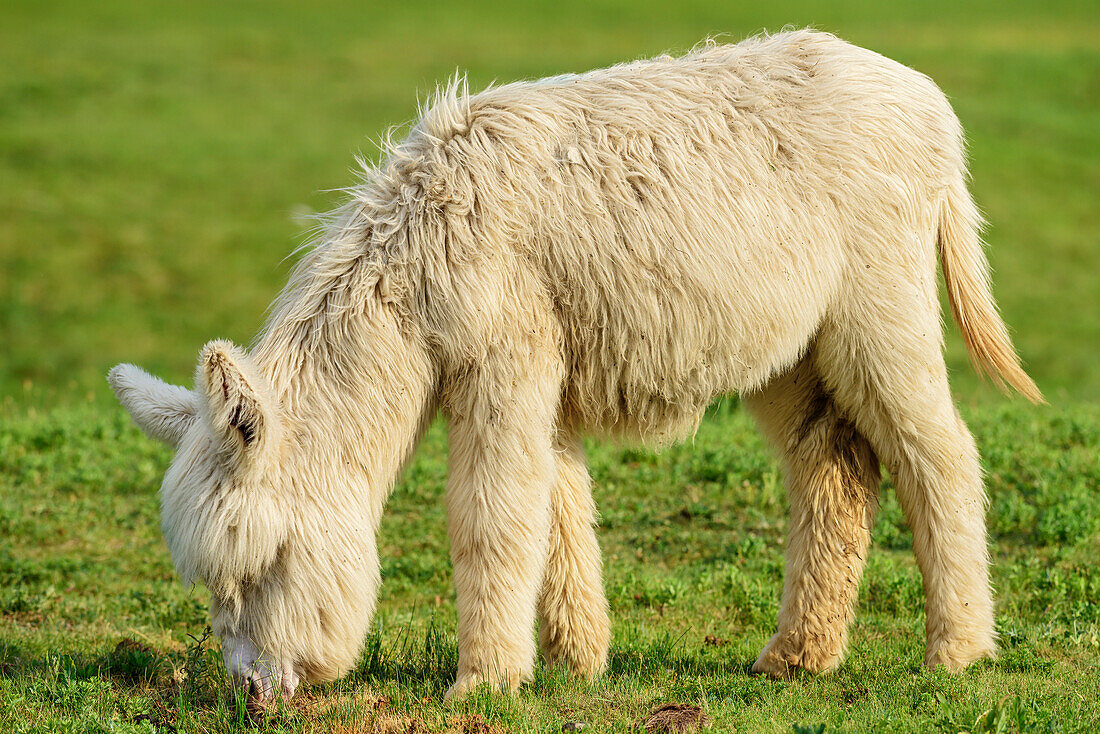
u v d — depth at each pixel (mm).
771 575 13039
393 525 15047
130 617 12250
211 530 8094
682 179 9016
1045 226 41656
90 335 32781
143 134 48969
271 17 71562
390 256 8797
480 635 8781
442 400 9078
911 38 65438
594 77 9625
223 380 7770
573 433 9750
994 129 50031
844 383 9719
